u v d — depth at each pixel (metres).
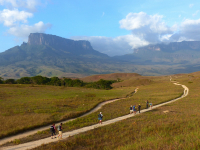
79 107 40.00
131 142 14.72
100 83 130.25
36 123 24.47
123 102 48.16
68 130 21.97
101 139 17.20
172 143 12.64
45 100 47.28
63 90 80.88
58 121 27.36
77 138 17.66
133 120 25.91
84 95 63.97
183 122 21.55
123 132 19.25
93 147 14.84
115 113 33.38
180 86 90.50
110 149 13.84
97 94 71.56
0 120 25.89
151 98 55.28
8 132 20.38
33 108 36.03
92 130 20.98
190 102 42.91
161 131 16.91
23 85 89.06
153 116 27.94
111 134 18.69
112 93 76.81
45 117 27.98
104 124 24.66
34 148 15.61
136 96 65.31
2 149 15.89
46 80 150.75
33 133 21.20
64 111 34.91
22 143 17.50
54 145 15.55
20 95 57.44
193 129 17.25
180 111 31.33
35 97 54.47
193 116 25.72
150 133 17.50
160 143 12.90
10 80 144.88
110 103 46.66
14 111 32.41
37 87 85.75
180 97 57.66
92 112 35.66
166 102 47.47
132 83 151.50
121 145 14.31
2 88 72.31
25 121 25.42
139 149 12.51
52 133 18.80
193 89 75.81
